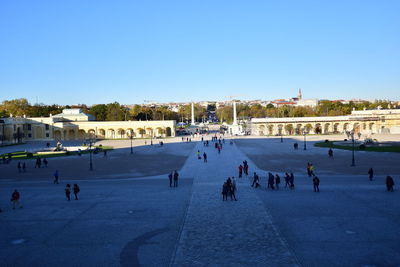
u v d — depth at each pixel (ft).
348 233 61.62
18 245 59.77
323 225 66.18
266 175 123.65
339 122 415.64
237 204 83.05
